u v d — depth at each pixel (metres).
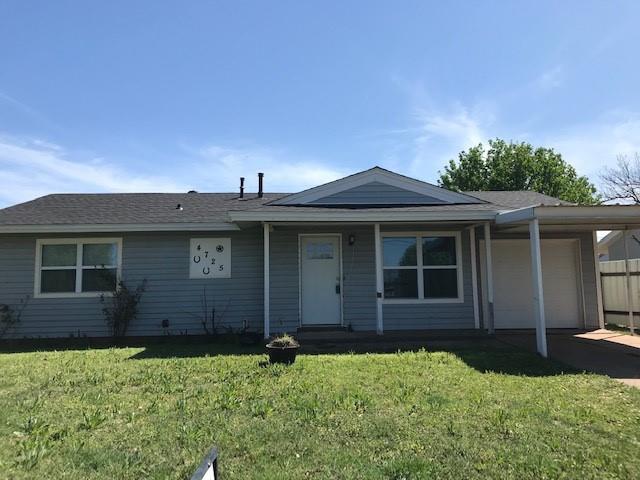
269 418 5.14
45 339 12.14
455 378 6.93
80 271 12.44
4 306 12.09
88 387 6.60
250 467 3.96
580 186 38.16
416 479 3.70
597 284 12.94
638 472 3.82
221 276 12.57
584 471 3.84
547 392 6.14
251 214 10.67
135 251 12.50
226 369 7.71
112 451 4.29
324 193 11.98
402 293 12.48
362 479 3.71
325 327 12.37
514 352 9.20
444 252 12.62
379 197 12.03
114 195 15.53
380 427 4.82
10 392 6.37
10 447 4.41
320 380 6.83
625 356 8.76
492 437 4.55
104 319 12.31
